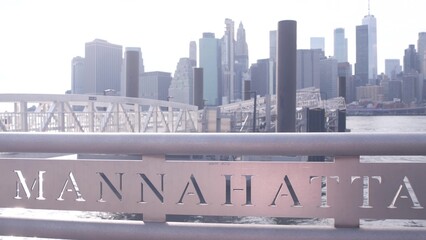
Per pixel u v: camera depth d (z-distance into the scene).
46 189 2.54
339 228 2.33
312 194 2.34
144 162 2.46
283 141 2.33
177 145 2.40
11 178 2.57
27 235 2.57
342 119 90.25
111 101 40.19
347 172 2.32
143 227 2.44
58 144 2.50
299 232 2.33
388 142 2.25
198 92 95.69
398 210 2.28
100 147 2.46
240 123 71.94
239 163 2.38
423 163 2.27
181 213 2.42
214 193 2.40
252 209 2.37
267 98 69.56
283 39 46.25
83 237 2.51
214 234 2.38
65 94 32.41
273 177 2.36
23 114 27.72
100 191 2.50
